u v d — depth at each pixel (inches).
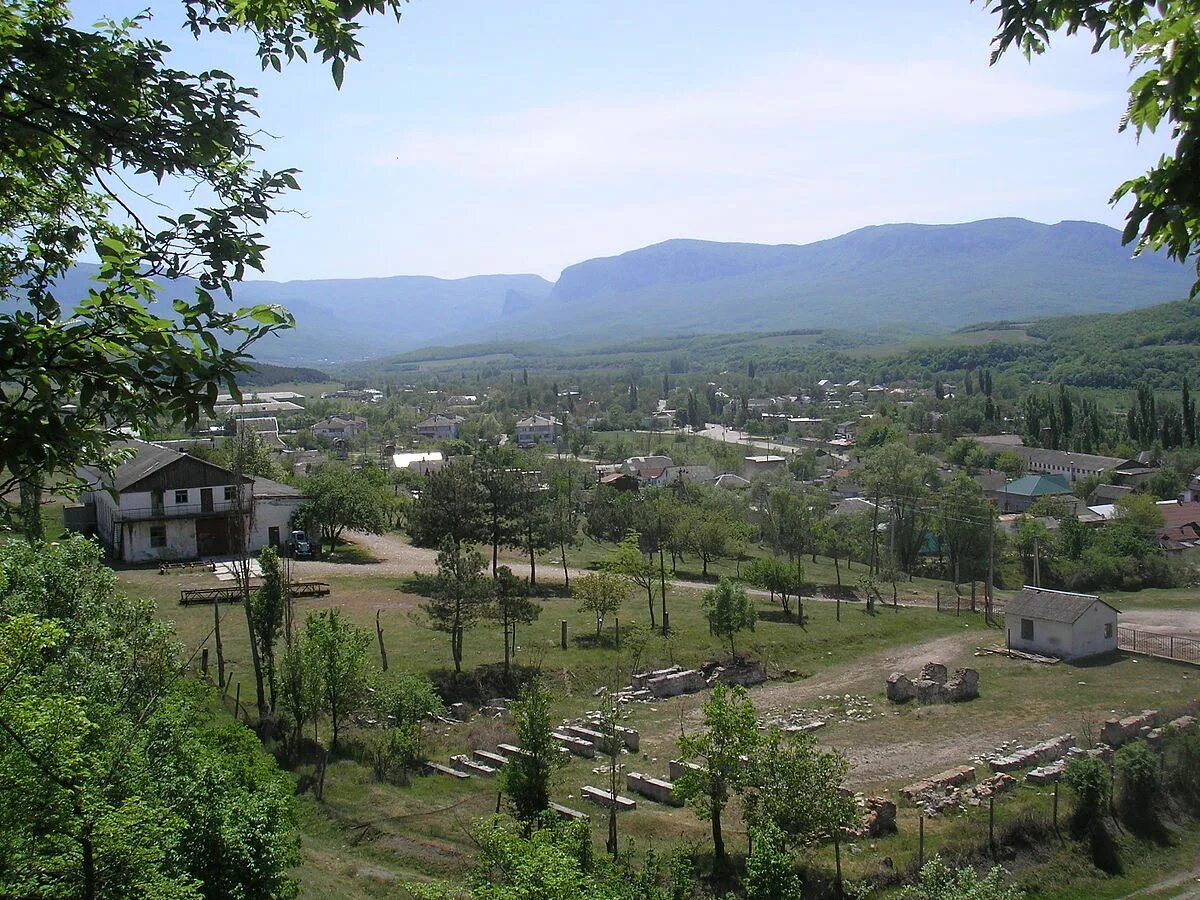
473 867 1032.8
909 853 1160.8
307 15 362.9
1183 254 260.2
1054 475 4928.6
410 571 2773.1
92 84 315.0
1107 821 1301.7
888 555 3602.4
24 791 504.7
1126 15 289.3
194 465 2696.9
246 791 799.7
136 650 1008.9
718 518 3238.2
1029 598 2393.0
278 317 301.4
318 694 1401.3
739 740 1112.2
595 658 2081.7
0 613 773.9
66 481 377.1
